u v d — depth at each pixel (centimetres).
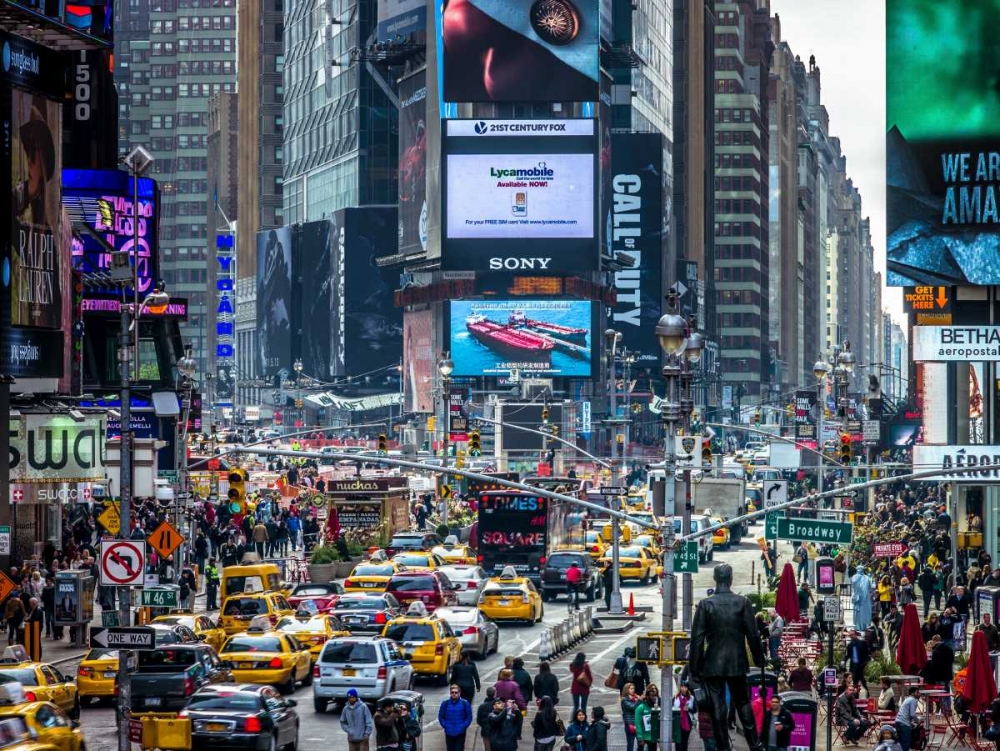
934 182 9769
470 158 19112
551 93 19450
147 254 11656
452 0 19475
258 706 4106
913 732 4547
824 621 6544
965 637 6250
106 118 12088
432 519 12525
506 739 4144
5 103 7075
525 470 15738
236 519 9650
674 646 3791
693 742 4575
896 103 9794
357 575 7812
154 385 11650
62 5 7381
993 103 9700
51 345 7500
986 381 9738
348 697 4175
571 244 19112
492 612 7750
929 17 9750
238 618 6366
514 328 19462
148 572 7406
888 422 14175
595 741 4044
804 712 4238
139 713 4688
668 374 4450
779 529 4875
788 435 19425
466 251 19138
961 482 8912
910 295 10444
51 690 4409
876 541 9412
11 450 7338
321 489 13288
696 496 11912
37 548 8375
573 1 19400
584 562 8888
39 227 7388
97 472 7512
